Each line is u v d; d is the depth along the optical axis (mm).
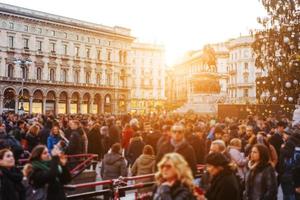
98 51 105625
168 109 138125
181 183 5859
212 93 57062
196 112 55406
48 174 7742
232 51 118188
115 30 110688
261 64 42094
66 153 16297
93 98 103500
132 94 134750
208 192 7789
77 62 100000
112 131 21484
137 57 136000
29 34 89188
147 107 136750
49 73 93875
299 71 33688
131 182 16734
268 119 27844
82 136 18938
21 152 13859
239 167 11828
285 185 12594
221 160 7750
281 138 15391
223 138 16234
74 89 98312
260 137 12461
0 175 7676
